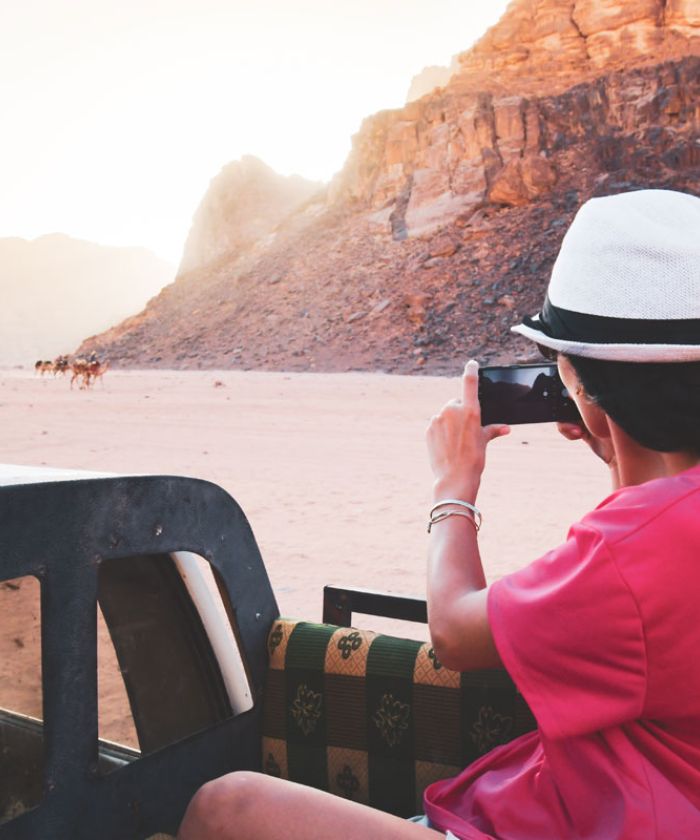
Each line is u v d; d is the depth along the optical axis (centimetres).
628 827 116
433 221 10656
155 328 11862
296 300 10681
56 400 3219
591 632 114
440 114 11512
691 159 9744
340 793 205
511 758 157
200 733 189
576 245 128
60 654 153
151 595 178
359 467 1300
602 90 10825
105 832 165
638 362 118
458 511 143
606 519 119
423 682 196
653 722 122
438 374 7738
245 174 16025
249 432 1867
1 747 156
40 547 149
